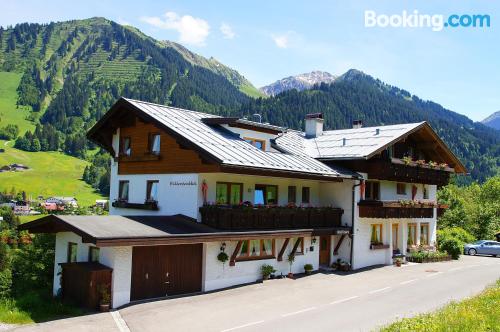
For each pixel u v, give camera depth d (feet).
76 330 45.14
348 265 89.20
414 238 111.55
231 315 52.49
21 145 633.61
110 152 89.81
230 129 81.97
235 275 70.08
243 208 70.90
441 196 168.14
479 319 44.88
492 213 169.27
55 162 607.37
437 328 41.98
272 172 72.18
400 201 95.30
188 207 72.79
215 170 68.85
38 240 103.91
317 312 54.65
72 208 312.29
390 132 102.22
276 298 62.08
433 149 112.47
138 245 54.80
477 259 118.42
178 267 62.49
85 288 54.60
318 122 115.34
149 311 53.31
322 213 87.20
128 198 84.38
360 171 93.04
